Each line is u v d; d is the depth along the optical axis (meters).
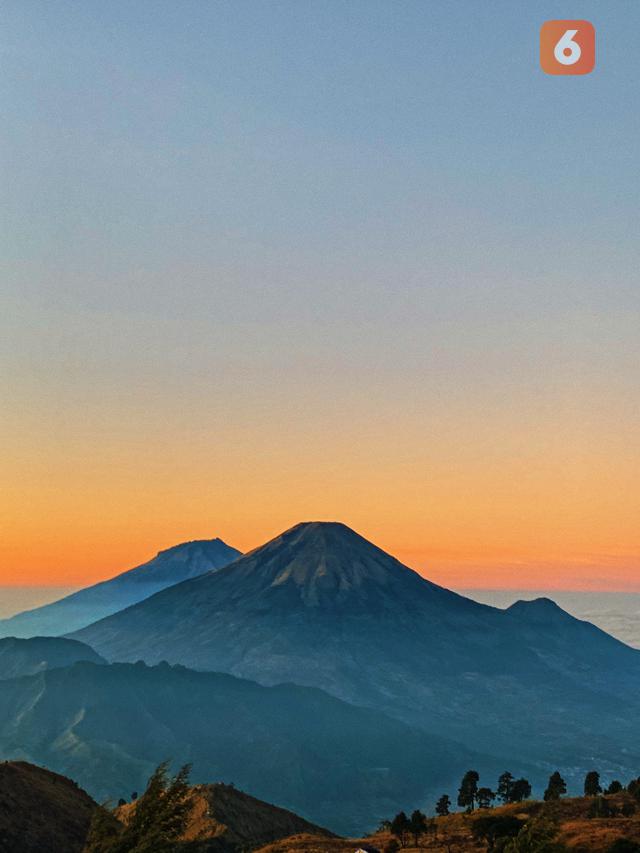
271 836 179.12
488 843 126.31
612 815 144.12
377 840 147.25
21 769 128.38
